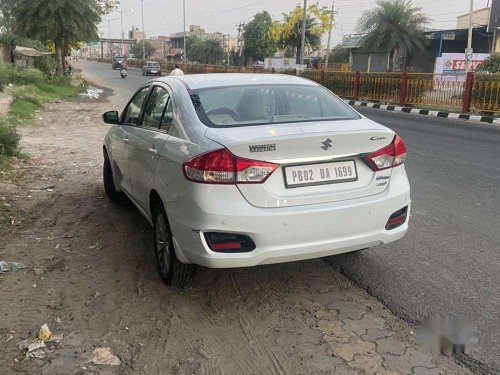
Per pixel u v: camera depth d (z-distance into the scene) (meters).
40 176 7.51
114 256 4.43
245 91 3.96
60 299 3.62
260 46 77.25
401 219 3.64
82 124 14.88
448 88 19.30
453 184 7.07
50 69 34.25
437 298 3.62
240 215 3.09
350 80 25.55
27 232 5.02
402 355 2.93
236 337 3.14
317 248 3.29
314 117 3.79
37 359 2.90
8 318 3.35
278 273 4.07
